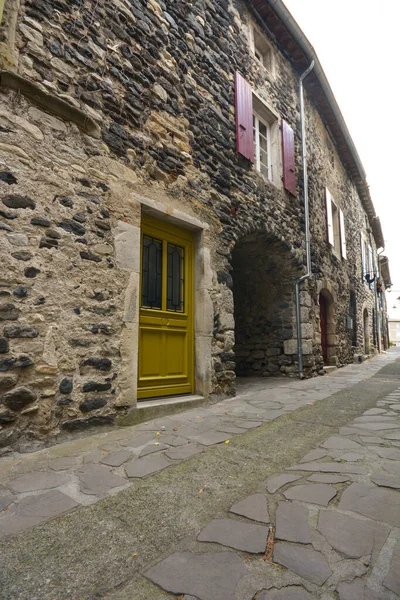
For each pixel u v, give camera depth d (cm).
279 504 165
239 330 727
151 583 115
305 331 649
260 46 638
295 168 685
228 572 119
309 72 736
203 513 159
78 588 113
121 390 304
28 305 251
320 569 119
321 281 766
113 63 336
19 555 128
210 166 441
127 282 319
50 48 288
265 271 682
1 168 248
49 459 226
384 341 2189
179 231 409
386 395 443
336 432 281
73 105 296
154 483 190
